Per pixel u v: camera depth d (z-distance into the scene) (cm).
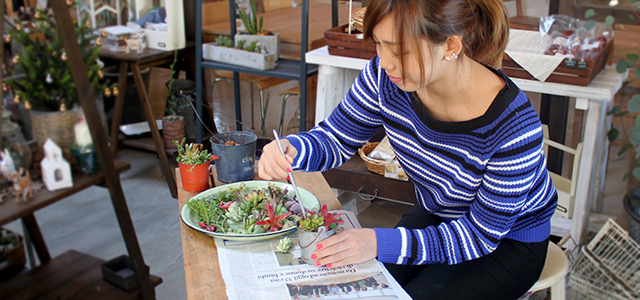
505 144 109
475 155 115
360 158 222
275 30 323
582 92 177
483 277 123
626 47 248
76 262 134
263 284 98
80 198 165
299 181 148
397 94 125
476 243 117
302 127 263
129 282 131
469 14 98
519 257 126
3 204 112
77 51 121
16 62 117
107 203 172
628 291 177
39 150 119
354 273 103
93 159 125
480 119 111
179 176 149
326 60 220
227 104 395
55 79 120
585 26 188
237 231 115
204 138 296
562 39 182
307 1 242
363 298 95
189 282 99
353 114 137
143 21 269
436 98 117
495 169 112
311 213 113
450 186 125
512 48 190
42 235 133
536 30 214
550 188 130
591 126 181
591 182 196
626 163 278
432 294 120
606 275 179
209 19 338
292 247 111
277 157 121
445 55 102
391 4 95
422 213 148
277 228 114
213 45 282
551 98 241
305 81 256
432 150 123
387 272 104
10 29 117
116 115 244
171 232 229
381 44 100
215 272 102
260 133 340
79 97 121
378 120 138
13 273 126
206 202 127
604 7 244
